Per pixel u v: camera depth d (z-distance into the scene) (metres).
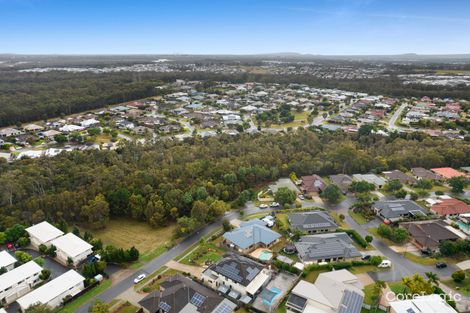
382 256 82.69
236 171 124.88
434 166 141.88
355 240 90.38
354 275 73.62
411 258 82.06
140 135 196.25
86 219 103.00
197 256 83.62
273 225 98.75
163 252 86.38
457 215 101.75
